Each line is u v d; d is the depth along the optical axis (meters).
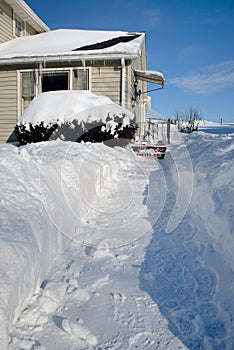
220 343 1.73
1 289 1.59
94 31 14.91
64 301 2.10
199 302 2.12
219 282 2.28
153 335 1.81
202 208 3.49
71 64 10.39
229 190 3.09
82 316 1.95
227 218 2.62
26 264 1.90
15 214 2.20
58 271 2.47
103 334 1.80
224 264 2.43
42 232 2.32
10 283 1.66
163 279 2.44
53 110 7.77
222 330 1.83
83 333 1.76
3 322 1.51
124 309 2.04
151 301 2.14
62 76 10.66
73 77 10.48
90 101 8.07
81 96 8.12
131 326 1.88
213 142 6.68
